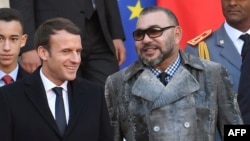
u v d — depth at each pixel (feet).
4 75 33.60
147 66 30.96
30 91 28.76
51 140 28.30
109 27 40.34
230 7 35.91
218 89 30.71
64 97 29.07
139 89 30.58
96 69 39.37
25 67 36.76
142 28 30.27
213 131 30.42
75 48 28.63
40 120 28.37
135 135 30.50
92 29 39.06
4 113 28.35
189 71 30.81
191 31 42.57
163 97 30.30
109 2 40.19
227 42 36.14
